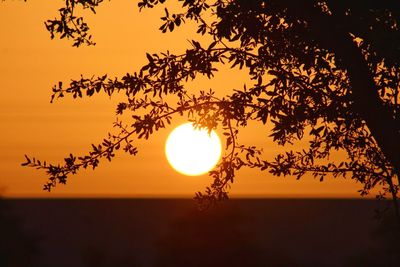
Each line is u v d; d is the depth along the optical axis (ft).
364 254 359.05
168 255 338.54
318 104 117.60
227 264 339.36
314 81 117.08
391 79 115.44
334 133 123.54
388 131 108.47
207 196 126.31
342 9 108.68
